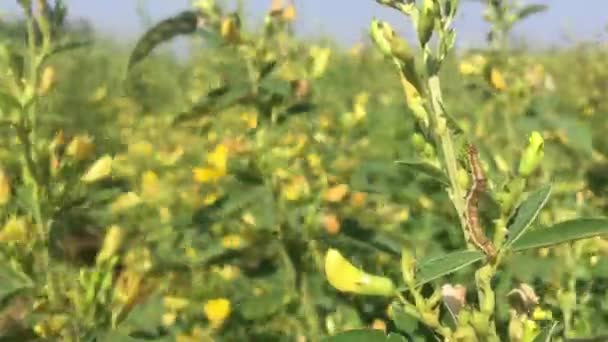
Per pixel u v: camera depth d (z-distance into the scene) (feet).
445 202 2.41
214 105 2.42
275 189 2.36
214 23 2.33
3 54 2.03
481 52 2.75
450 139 1.33
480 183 1.28
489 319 1.30
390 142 3.10
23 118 2.03
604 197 2.31
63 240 2.12
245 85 2.40
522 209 1.27
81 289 1.97
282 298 2.24
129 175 3.21
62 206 2.04
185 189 2.81
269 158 2.39
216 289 2.38
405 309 1.32
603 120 2.87
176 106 4.48
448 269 1.28
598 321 1.87
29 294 1.96
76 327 1.96
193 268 2.45
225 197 2.43
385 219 2.41
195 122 2.49
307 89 2.46
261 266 2.31
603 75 3.85
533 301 1.50
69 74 4.97
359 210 2.42
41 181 2.03
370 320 1.91
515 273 1.74
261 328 2.25
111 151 3.53
